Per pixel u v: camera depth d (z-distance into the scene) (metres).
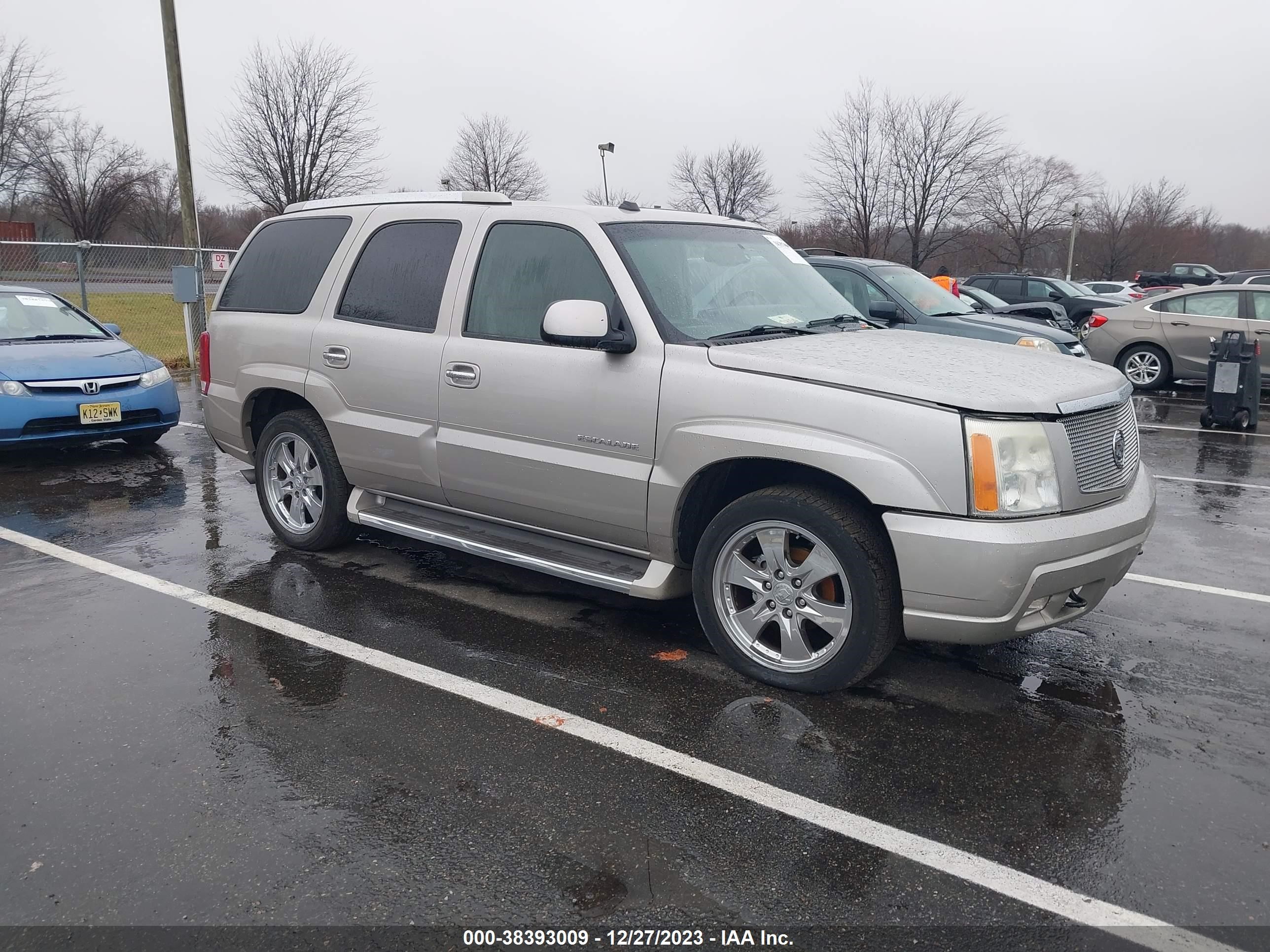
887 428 3.48
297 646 4.35
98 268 15.82
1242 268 62.53
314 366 5.29
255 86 33.78
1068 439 3.58
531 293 4.45
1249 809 3.09
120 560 5.60
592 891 2.65
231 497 7.18
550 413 4.29
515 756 3.38
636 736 3.53
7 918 2.53
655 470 4.00
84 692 3.86
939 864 2.79
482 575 5.38
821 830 2.94
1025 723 3.66
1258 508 7.15
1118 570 3.79
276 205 34.81
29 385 8.02
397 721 3.63
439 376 4.68
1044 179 43.97
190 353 15.33
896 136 39.16
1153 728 3.64
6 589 5.09
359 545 5.91
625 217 4.50
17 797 3.10
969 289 12.21
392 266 5.04
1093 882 2.71
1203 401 13.21
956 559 3.39
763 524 3.82
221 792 3.13
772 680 3.92
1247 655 4.35
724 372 3.83
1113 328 14.12
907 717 3.69
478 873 2.72
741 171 42.75
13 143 39.44
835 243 40.88
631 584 4.18
